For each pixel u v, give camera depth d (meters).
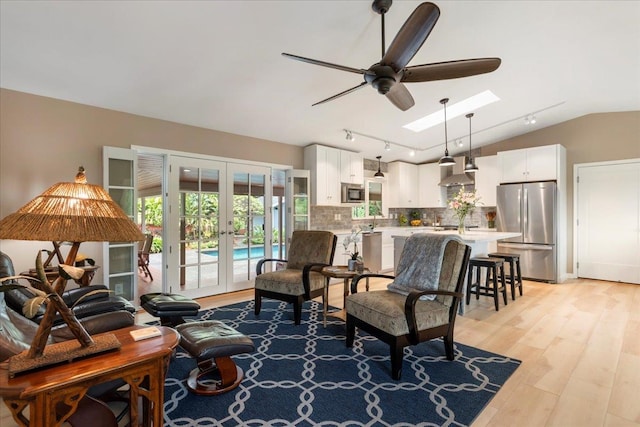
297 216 5.50
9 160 3.13
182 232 4.34
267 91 3.70
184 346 2.03
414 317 2.31
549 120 5.62
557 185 5.32
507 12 2.73
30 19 2.32
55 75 3.00
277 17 2.53
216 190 4.66
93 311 2.43
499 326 3.34
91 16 2.35
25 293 2.25
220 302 4.27
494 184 6.30
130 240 1.34
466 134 6.02
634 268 5.20
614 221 5.35
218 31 2.63
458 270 2.60
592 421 1.82
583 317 3.61
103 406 1.43
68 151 3.46
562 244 5.57
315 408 1.94
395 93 2.74
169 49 2.79
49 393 1.10
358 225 6.90
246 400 2.02
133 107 3.75
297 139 5.37
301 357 2.63
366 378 2.29
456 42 3.09
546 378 2.29
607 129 5.36
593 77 3.98
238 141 4.89
